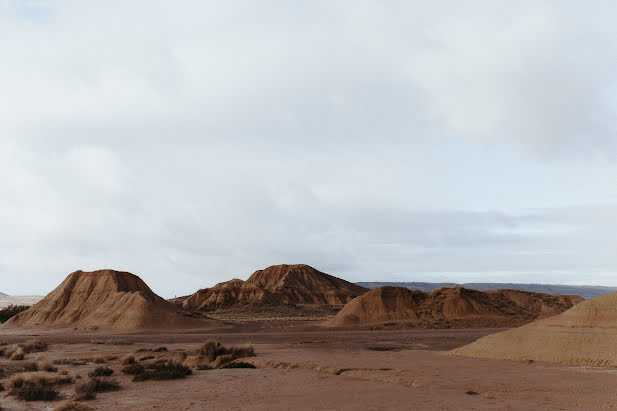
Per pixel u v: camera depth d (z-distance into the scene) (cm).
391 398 1795
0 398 1897
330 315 16625
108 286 10531
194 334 7581
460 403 1672
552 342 3006
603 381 2106
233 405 1688
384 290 10731
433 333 7419
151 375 2397
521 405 1620
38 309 10275
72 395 1994
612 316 2962
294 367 2995
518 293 12812
